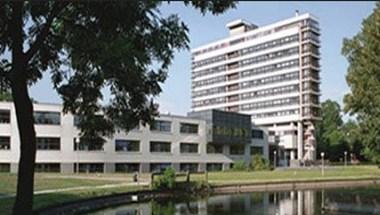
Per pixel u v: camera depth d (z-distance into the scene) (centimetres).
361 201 2939
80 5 1617
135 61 1598
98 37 1534
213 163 9712
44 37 1709
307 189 5816
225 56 17112
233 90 16738
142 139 8338
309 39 14812
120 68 1595
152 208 3534
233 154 10288
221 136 9812
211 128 9612
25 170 1728
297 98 14925
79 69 1686
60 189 3972
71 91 1833
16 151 6662
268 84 15688
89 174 6612
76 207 3194
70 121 7231
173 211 3341
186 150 9169
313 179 6544
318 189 5762
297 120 14862
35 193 3550
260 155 9975
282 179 6488
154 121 1931
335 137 13775
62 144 7162
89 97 1845
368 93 3628
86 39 1534
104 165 7681
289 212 3272
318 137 14675
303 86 14862
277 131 15262
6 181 4197
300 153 14512
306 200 4228
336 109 15338
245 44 16438
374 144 3781
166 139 8775
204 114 9769
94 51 1523
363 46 3753
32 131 1752
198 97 17912
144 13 1628
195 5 1639
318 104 14962
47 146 7044
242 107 16350
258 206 3712
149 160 8412
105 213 3177
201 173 7444
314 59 14988
